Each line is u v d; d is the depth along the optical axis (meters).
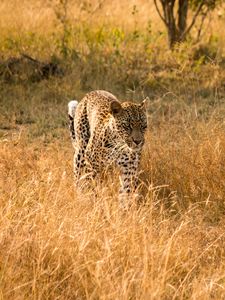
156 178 12.73
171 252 9.62
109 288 8.66
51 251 9.28
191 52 21.22
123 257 9.41
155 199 12.04
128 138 11.55
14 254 9.12
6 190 11.27
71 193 11.38
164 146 13.66
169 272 9.22
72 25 23.39
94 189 11.59
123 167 11.80
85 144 12.57
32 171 12.53
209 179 12.62
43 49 21.39
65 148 14.75
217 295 9.23
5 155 13.70
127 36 22.88
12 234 9.47
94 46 21.36
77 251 9.34
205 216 11.87
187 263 9.56
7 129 16.34
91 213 10.16
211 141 13.48
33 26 24.23
